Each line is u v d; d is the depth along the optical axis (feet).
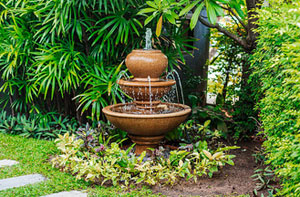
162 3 7.65
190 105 16.40
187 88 16.40
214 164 8.71
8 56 11.48
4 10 12.17
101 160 8.97
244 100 12.46
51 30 10.88
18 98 13.52
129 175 8.21
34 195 7.36
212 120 13.05
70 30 12.53
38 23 11.94
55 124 13.05
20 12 12.06
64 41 12.17
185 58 16.34
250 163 10.08
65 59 10.82
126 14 11.70
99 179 8.36
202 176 8.99
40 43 12.51
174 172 8.29
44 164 9.46
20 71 13.32
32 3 12.32
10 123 13.33
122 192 7.84
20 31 11.87
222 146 11.74
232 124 12.99
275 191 7.76
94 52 11.69
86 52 12.45
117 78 11.10
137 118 8.55
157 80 9.51
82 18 11.78
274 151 6.73
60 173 8.77
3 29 12.55
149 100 9.52
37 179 8.43
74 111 13.56
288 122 6.24
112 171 8.21
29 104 13.60
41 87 11.02
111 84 10.55
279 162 6.41
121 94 11.85
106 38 10.69
